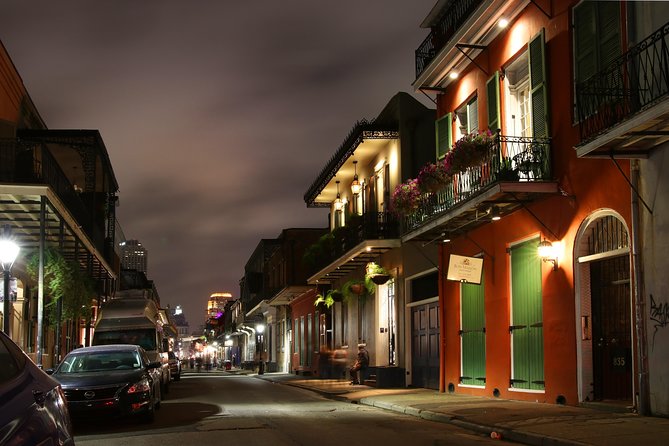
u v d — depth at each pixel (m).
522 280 16.22
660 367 11.37
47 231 21.22
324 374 36.94
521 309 16.23
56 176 18.98
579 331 13.77
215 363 106.31
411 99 24.97
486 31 17.52
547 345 14.89
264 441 10.95
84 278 21.42
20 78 25.42
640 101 11.52
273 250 57.69
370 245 24.77
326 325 37.44
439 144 21.00
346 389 24.19
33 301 24.05
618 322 13.06
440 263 21.09
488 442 10.71
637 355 11.95
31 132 26.53
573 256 14.02
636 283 11.88
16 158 18.27
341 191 34.34
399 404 16.73
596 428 10.47
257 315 65.25
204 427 13.12
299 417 15.05
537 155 15.01
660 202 11.44
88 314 21.55
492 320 17.62
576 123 13.90
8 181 16.59
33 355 24.06
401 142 24.66
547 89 15.05
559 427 10.86
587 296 13.84
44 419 3.90
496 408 14.44
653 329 11.54
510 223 16.77
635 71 11.36
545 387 14.95
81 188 35.03
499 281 17.28
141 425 13.71
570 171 14.20
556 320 14.58
